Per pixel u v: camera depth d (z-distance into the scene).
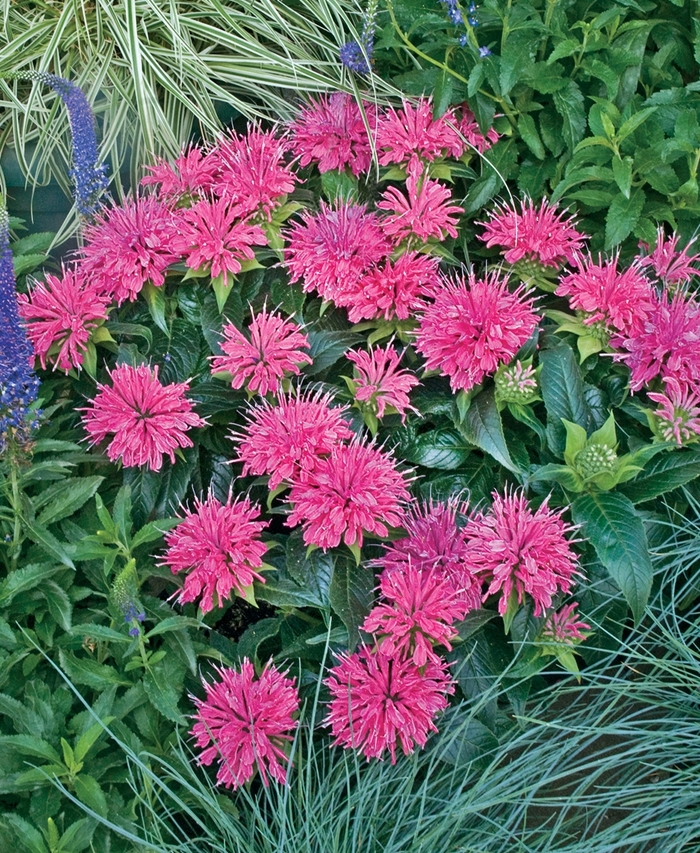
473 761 0.51
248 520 0.52
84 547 0.51
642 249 0.59
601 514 0.51
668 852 0.50
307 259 0.56
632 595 0.50
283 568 0.54
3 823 0.47
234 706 0.50
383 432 0.57
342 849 0.49
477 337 0.53
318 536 0.50
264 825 0.49
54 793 0.48
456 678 0.53
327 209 0.57
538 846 0.51
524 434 0.57
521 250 0.57
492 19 0.59
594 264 0.59
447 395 0.56
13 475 0.51
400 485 0.52
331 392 0.56
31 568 0.51
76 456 0.55
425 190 0.57
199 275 0.57
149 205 0.58
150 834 0.48
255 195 0.58
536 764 0.51
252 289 0.59
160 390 0.53
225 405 0.56
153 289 0.58
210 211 0.56
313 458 0.51
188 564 0.51
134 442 0.53
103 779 0.49
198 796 0.49
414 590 0.50
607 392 0.57
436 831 0.48
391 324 0.57
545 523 0.51
